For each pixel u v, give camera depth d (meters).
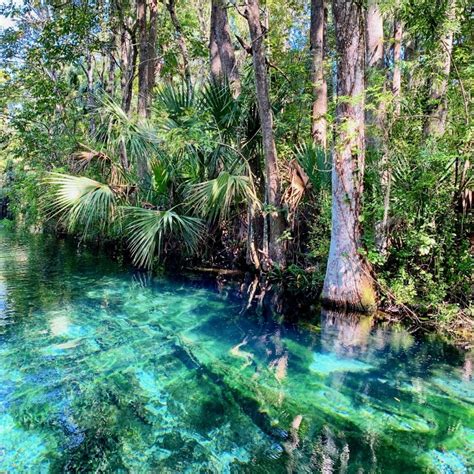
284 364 3.41
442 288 4.35
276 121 6.37
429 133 4.86
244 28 14.49
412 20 4.29
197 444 2.32
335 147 4.58
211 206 6.15
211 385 3.03
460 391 2.97
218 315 4.76
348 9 4.37
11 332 4.05
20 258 8.47
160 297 5.52
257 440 2.36
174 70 11.82
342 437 2.39
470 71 3.98
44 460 2.17
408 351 3.71
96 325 4.33
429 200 4.55
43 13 12.69
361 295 4.64
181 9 14.19
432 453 2.24
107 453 2.23
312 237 6.05
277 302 5.30
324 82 7.80
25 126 11.60
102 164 8.02
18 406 2.67
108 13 10.19
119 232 8.34
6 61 11.99
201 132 6.02
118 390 2.92
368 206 4.85
